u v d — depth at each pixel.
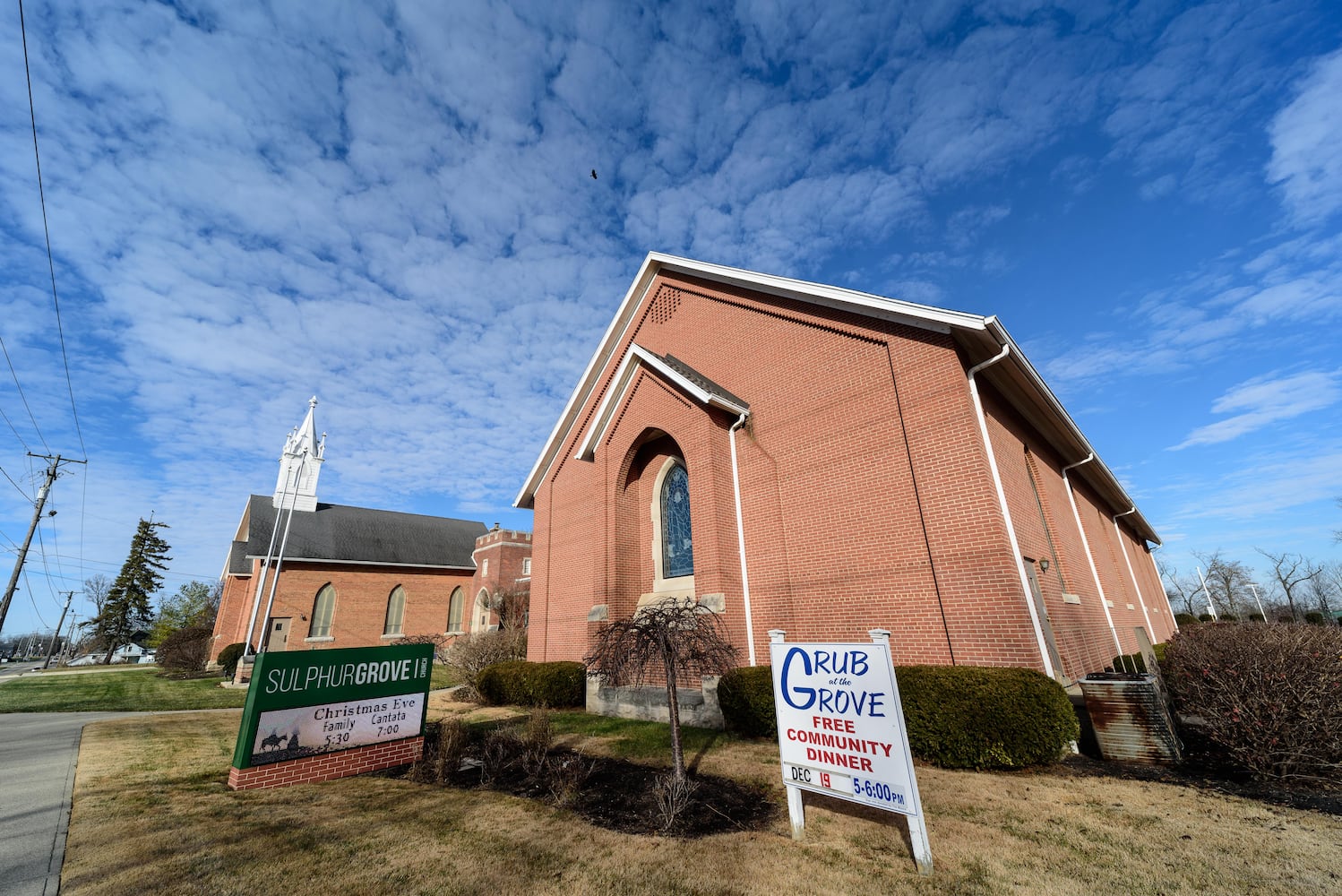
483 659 20.28
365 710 9.18
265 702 8.22
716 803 6.86
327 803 7.23
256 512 41.16
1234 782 6.95
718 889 4.77
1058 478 15.80
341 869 5.25
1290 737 6.76
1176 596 72.50
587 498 18.02
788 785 5.89
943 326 10.45
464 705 16.53
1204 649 7.84
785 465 12.88
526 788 7.82
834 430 12.05
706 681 11.95
